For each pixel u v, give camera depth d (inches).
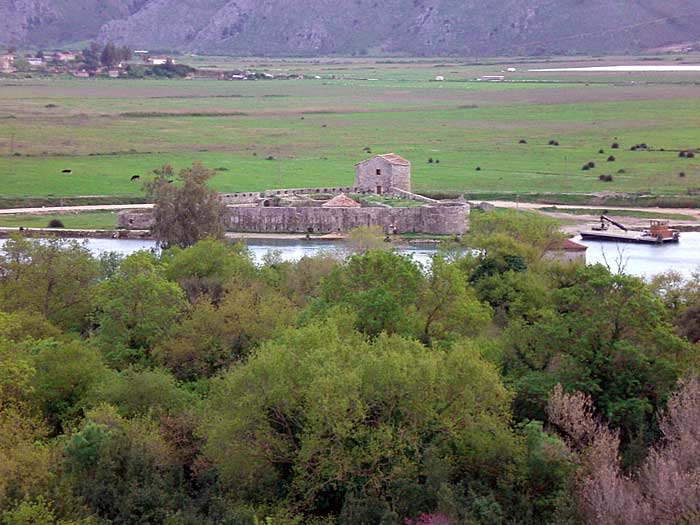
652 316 3966.5
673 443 3208.7
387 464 3292.3
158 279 4948.3
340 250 7775.6
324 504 3284.9
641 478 3105.3
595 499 2942.9
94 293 5152.6
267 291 5413.4
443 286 4534.9
